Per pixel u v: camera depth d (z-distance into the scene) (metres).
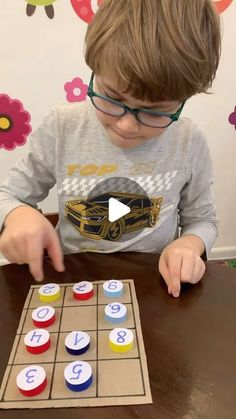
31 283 0.50
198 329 0.41
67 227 0.68
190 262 0.50
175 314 0.44
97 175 0.66
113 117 0.50
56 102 1.14
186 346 0.39
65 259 0.55
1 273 0.52
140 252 0.58
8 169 1.19
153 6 0.44
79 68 1.11
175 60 0.43
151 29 0.44
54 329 0.41
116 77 0.44
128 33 0.44
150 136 0.53
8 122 1.13
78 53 1.09
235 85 1.22
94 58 0.46
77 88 1.13
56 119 0.67
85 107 0.67
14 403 0.32
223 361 0.37
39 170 0.68
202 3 0.47
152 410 0.32
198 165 0.69
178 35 0.44
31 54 1.06
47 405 0.32
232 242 1.46
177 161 0.67
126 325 0.41
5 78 1.08
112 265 0.54
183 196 0.72
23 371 0.35
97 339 0.39
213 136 1.29
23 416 0.31
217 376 0.35
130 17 0.44
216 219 0.71
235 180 1.37
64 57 1.09
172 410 0.32
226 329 0.41
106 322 0.42
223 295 0.47
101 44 0.45
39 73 1.09
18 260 0.49
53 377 0.35
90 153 0.66
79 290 0.46
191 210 0.71
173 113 0.50
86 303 0.45
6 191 0.64
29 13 1.02
